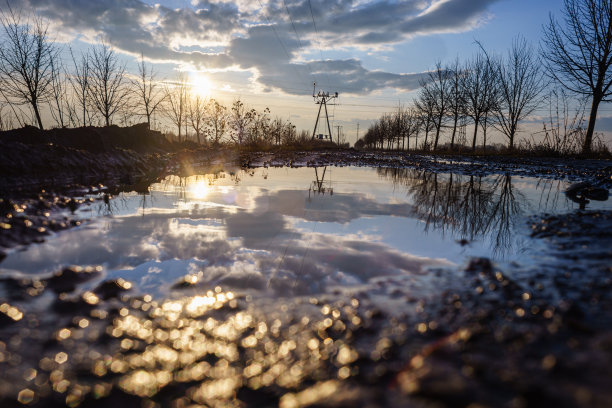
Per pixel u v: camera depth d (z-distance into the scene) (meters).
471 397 0.94
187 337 1.38
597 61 13.98
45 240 2.74
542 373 1.05
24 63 13.83
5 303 1.64
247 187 6.30
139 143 18.03
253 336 1.39
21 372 1.14
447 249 2.60
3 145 6.42
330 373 1.15
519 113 20.66
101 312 1.58
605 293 1.69
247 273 2.08
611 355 1.12
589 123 14.70
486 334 1.34
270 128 35.47
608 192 5.59
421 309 1.61
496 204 4.63
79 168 7.66
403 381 1.06
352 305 1.66
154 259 2.32
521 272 2.08
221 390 1.07
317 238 2.89
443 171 10.66
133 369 1.17
